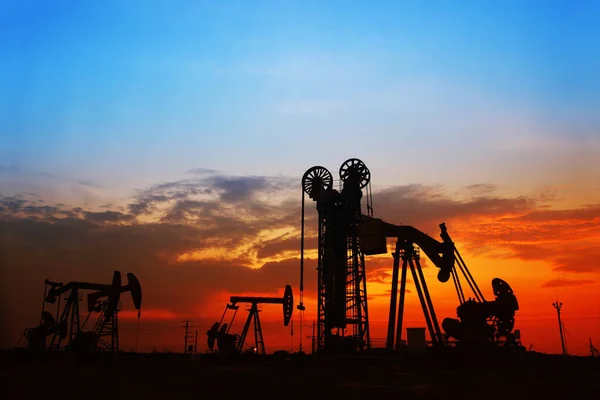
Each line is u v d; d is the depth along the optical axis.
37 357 56.41
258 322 67.44
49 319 61.44
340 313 56.50
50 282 63.00
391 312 52.75
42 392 27.39
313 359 51.69
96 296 61.59
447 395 24.84
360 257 57.97
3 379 34.25
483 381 32.28
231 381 34.28
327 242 58.53
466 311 48.72
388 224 54.62
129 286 61.22
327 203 59.34
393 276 53.62
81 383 32.31
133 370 46.56
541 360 51.66
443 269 53.22
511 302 47.84
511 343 47.41
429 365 45.31
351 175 60.41
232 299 67.12
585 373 39.56
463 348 46.75
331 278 57.44
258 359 63.69
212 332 63.59
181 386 30.50
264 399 24.86
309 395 26.09
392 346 52.19
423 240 54.12
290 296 66.44
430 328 51.66
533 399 24.02
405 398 20.38
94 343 58.34
